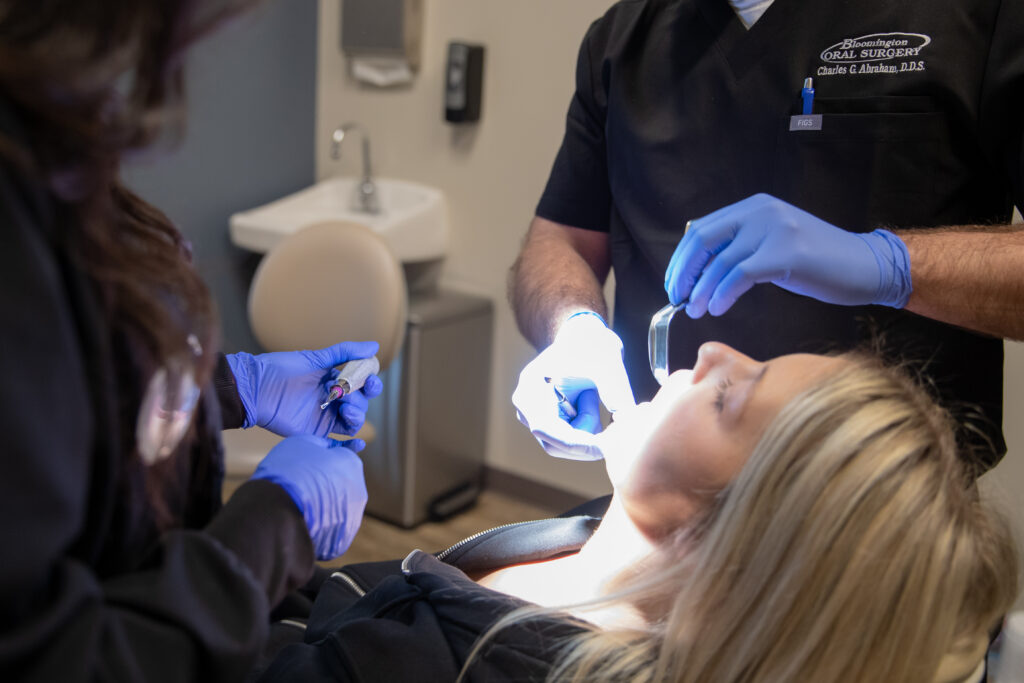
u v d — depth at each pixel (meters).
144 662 0.61
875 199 1.26
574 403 1.30
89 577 0.59
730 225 1.04
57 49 0.52
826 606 0.84
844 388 0.90
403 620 1.00
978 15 1.17
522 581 1.08
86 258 0.60
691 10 1.38
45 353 0.54
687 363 1.43
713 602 0.88
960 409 1.27
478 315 2.84
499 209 2.86
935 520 0.85
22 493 0.54
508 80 2.75
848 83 1.25
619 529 1.04
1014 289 1.04
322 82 3.22
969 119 1.18
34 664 0.55
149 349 0.64
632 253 1.47
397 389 2.67
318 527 0.79
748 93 1.33
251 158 3.07
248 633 0.66
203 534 0.69
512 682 0.90
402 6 2.84
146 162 0.62
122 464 0.66
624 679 0.89
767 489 0.87
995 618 0.93
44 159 0.56
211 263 3.04
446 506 2.83
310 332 2.26
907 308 1.13
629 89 1.42
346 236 2.26
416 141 3.02
